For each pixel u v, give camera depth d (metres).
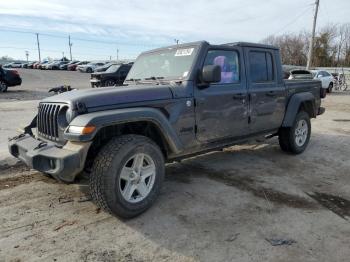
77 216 3.62
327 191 4.45
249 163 5.66
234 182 4.72
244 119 4.93
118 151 3.36
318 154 6.31
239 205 3.94
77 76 37.84
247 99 4.93
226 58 4.66
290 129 5.94
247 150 6.52
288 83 5.87
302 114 6.17
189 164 5.55
